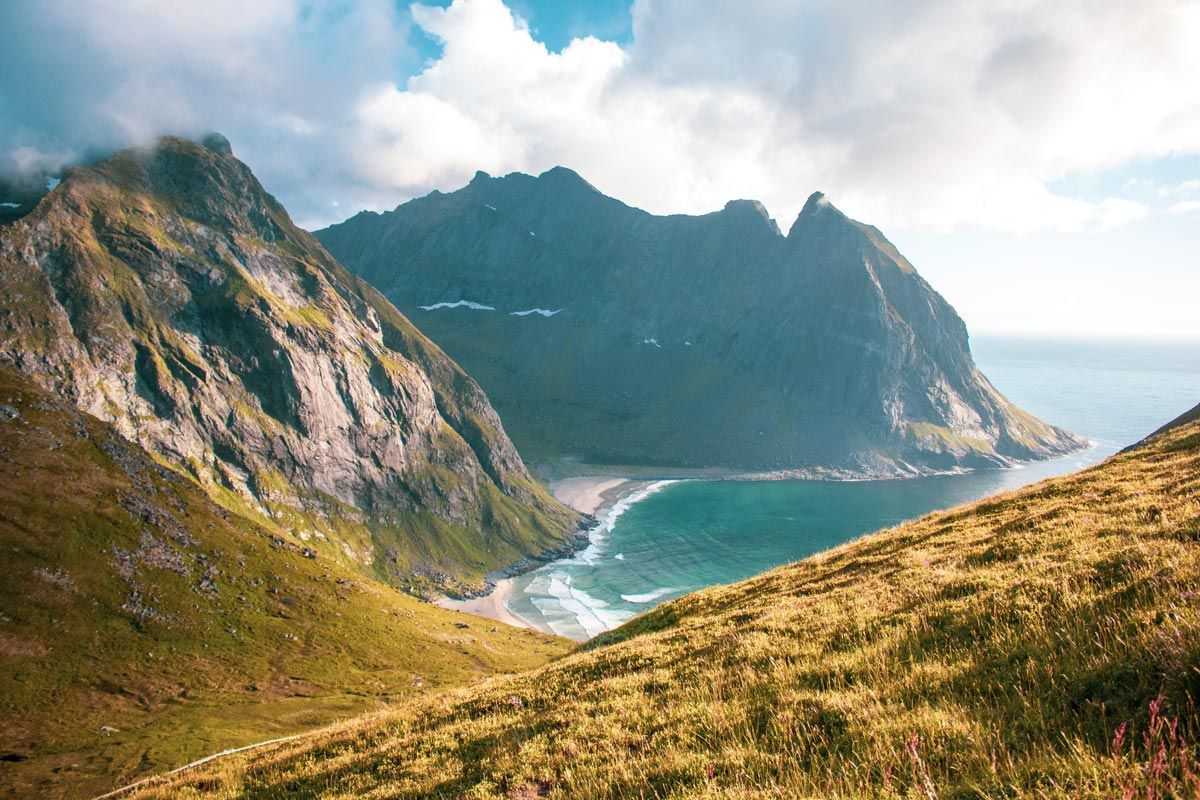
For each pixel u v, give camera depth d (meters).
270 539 186.62
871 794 8.55
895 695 11.96
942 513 35.50
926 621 16.00
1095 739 8.55
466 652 159.88
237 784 20.25
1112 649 10.64
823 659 15.52
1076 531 21.31
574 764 13.30
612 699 17.08
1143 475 28.92
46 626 119.06
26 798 78.62
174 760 89.75
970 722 9.91
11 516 136.75
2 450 150.75
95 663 116.38
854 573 26.36
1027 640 12.59
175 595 140.75
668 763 11.45
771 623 20.75
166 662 123.25
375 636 155.25
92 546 140.25
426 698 28.25
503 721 18.47
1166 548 15.66
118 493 159.12
